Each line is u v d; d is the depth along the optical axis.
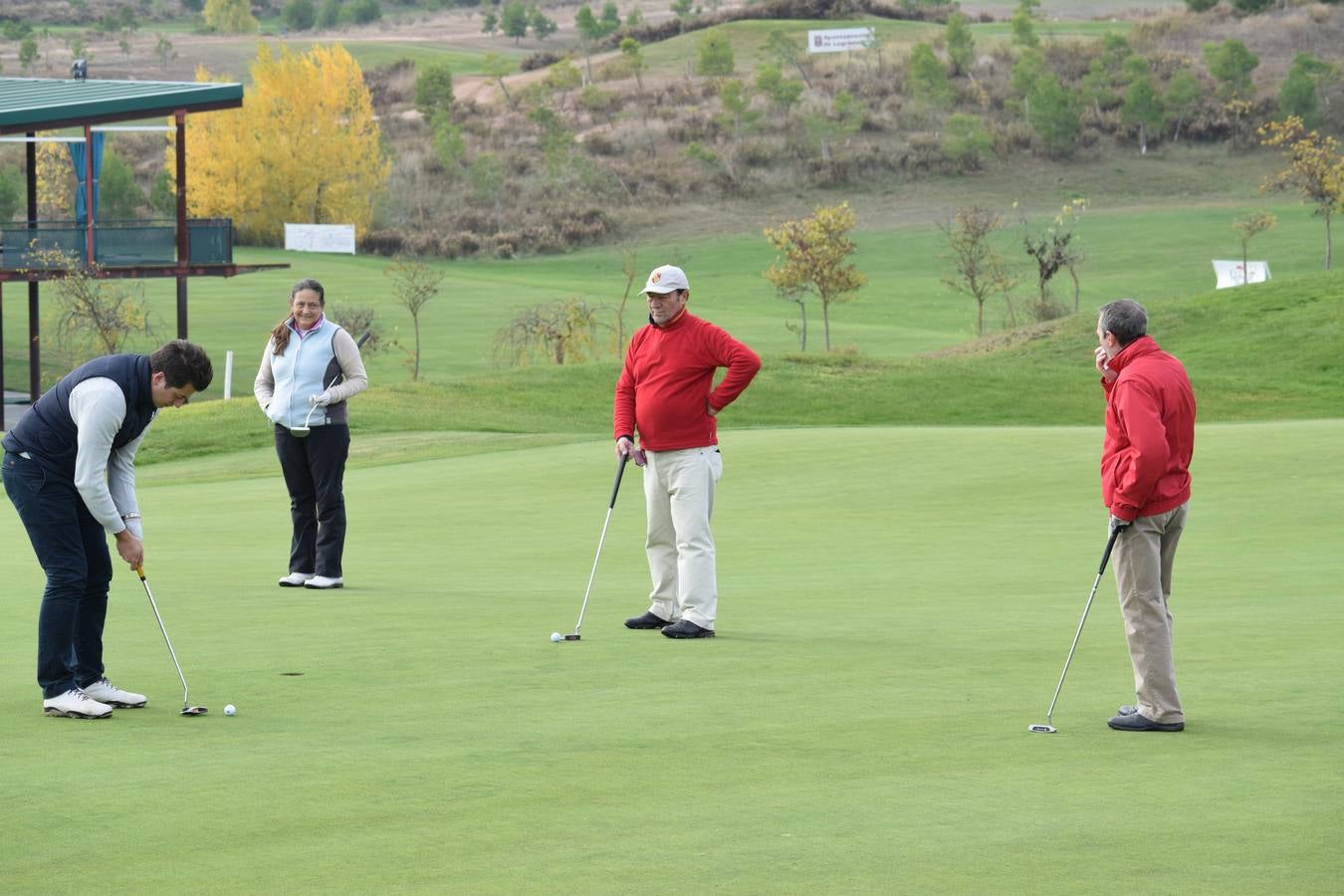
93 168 62.34
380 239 140.50
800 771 8.94
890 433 35.16
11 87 65.38
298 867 7.11
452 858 7.25
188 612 15.24
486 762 9.13
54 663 10.48
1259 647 13.08
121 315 67.00
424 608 15.61
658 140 166.00
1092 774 8.87
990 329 95.44
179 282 64.75
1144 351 10.38
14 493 10.50
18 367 79.75
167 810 8.06
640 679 11.80
